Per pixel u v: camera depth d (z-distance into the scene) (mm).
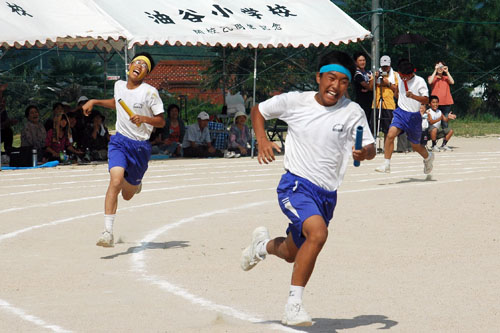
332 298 6078
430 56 45156
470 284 6516
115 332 5121
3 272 7117
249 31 18375
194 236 9070
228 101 24344
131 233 9305
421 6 45156
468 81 45500
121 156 8312
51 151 18188
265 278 6848
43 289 6457
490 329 5148
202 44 17609
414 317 5477
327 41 19359
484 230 9289
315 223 5141
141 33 16906
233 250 8188
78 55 42969
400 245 8398
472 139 26906
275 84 39781
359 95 20562
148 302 5977
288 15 19688
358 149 5242
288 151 5469
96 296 6191
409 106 13945
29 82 37750
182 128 20719
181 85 40625
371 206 11383
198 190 13555
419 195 12594
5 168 17328
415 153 21250
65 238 8961
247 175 16156
